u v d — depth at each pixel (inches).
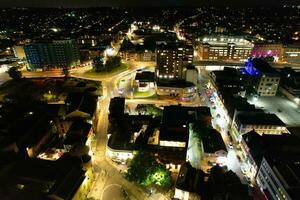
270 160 2733.8
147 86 5723.4
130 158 3390.7
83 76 6806.1
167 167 3257.9
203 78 6574.8
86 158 2962.6
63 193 2463.1
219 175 2775.6
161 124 3644.2
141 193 2888.8
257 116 3769.7
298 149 2955.2
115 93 5664.4
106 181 3078.2
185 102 5172.2
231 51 7844.5
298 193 2266.2
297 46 7736.2
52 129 3919.8
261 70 5438.0
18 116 4232.3
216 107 4965.6
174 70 5905.5
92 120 4018.2
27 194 2480.3
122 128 3801.7
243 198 2412.6
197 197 2561.5
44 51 7032.5
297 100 5039.4
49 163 2881.4
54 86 5949.8
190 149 3604.8
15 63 7573.8
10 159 2901.1
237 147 3690.9
